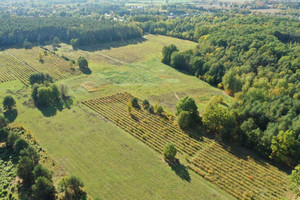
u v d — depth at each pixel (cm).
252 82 9925
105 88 10731
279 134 6462
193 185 5834
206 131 7812
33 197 5269
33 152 6209
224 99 10069
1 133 6806
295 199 5444
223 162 6544
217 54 12688
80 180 5431
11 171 6038
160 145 7150
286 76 9481
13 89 10412
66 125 7988
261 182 5916
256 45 11875
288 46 11644
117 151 6881
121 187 5719
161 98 10050
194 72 12506
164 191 5650
